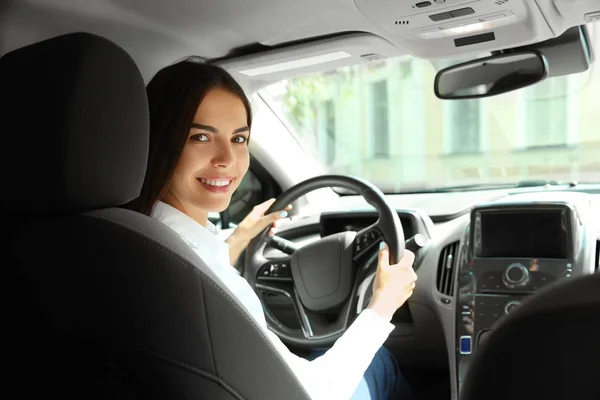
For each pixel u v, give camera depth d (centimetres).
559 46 197
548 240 194
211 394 89
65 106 83
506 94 208
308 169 299
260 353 95
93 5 170
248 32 195
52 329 88
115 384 86
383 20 176
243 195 295
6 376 93
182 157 122
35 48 89
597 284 51
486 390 54
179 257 87
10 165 88
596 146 349
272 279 198
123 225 87
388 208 182
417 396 242
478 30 180
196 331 86
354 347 135
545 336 50
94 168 86
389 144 404
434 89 220
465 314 199
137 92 90
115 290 85
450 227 224
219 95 123
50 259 88
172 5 174
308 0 170
